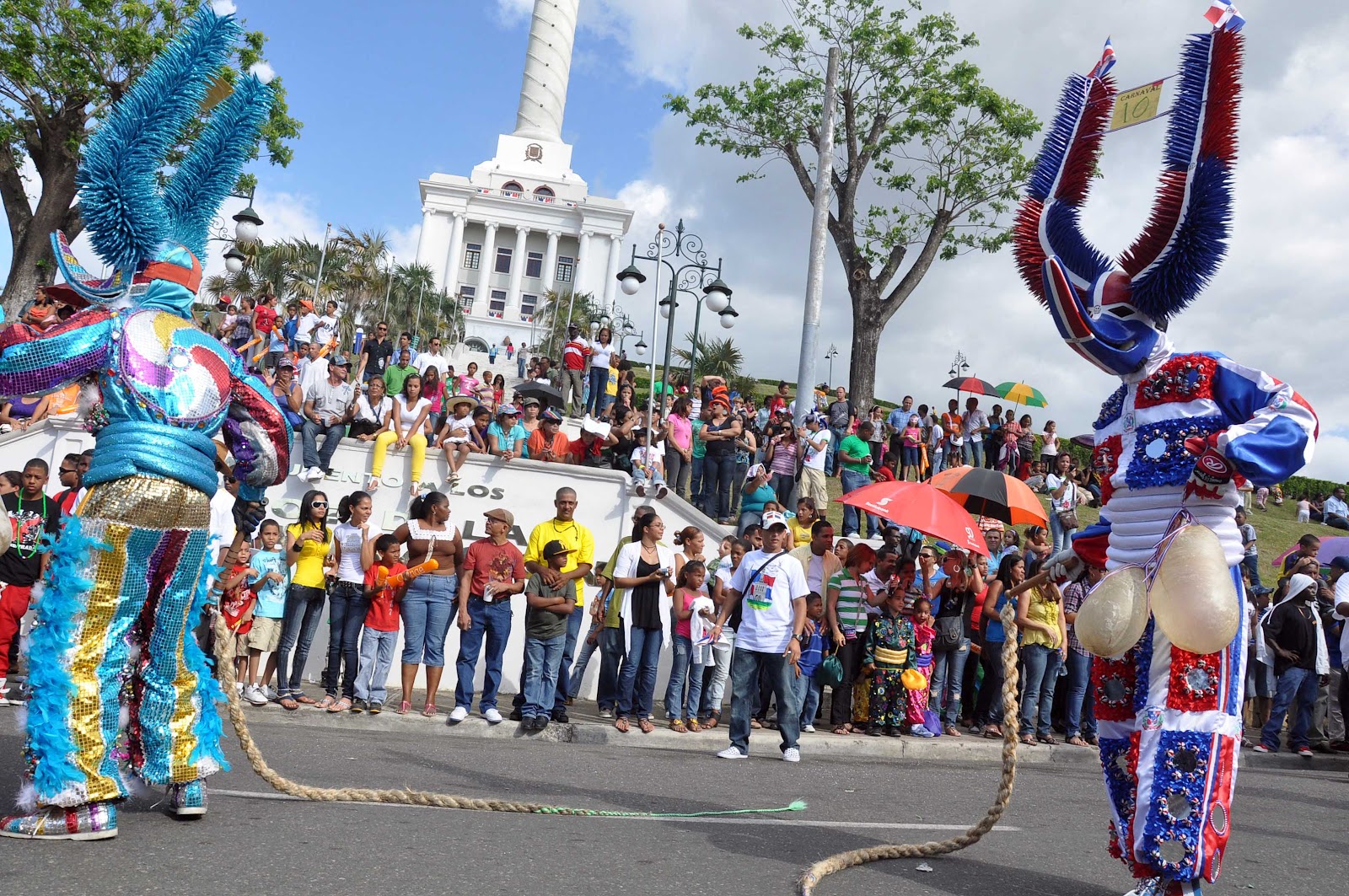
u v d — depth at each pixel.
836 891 4.11
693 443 16.16
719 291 16.81
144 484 4.26
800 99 27.67
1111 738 4.09
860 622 11.10
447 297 52.78
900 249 28.02
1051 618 11.01
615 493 13.62
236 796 5.19
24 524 8.91
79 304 4.68
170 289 4.58
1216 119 4.08
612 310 64.19
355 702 9.82
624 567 10.39
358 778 6.24
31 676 4.06
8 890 3.32
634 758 8.55
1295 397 3.79
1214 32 4.14
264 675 10.16
